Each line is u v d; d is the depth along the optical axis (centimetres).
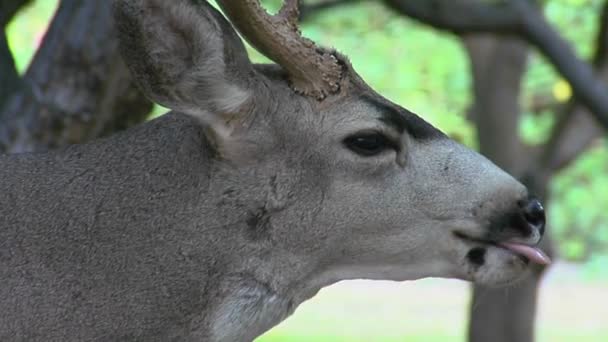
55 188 1008
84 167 1016
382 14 2744
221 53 966
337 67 1016
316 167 1011
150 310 998
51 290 985
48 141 1315
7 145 1306
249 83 987
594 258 4738
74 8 1312
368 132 1010
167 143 1020
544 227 1055
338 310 3988
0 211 998
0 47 1316
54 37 1316
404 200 1018
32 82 1313
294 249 1016
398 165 1020
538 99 3111
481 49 2211
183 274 1002
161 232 1004
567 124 2119
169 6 945
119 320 995
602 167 4262
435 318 3869
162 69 961
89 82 1310
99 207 1004
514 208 1031
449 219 1026
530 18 1825
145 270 998
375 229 1020
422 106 3041
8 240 990
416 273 1042
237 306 1011
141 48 950
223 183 1008
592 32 2702
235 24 1004
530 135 3062
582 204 4597
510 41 2197
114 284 995
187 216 1006
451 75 3047
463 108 3033
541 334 3731
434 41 3027
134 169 1015
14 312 978
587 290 4519
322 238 1016
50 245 992
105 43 1301
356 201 1013
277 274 1016
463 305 4122
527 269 1057
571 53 1839
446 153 1029
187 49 964
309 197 1011
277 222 1011
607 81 2041
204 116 982
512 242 1038
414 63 3053
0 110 1312
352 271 1037
